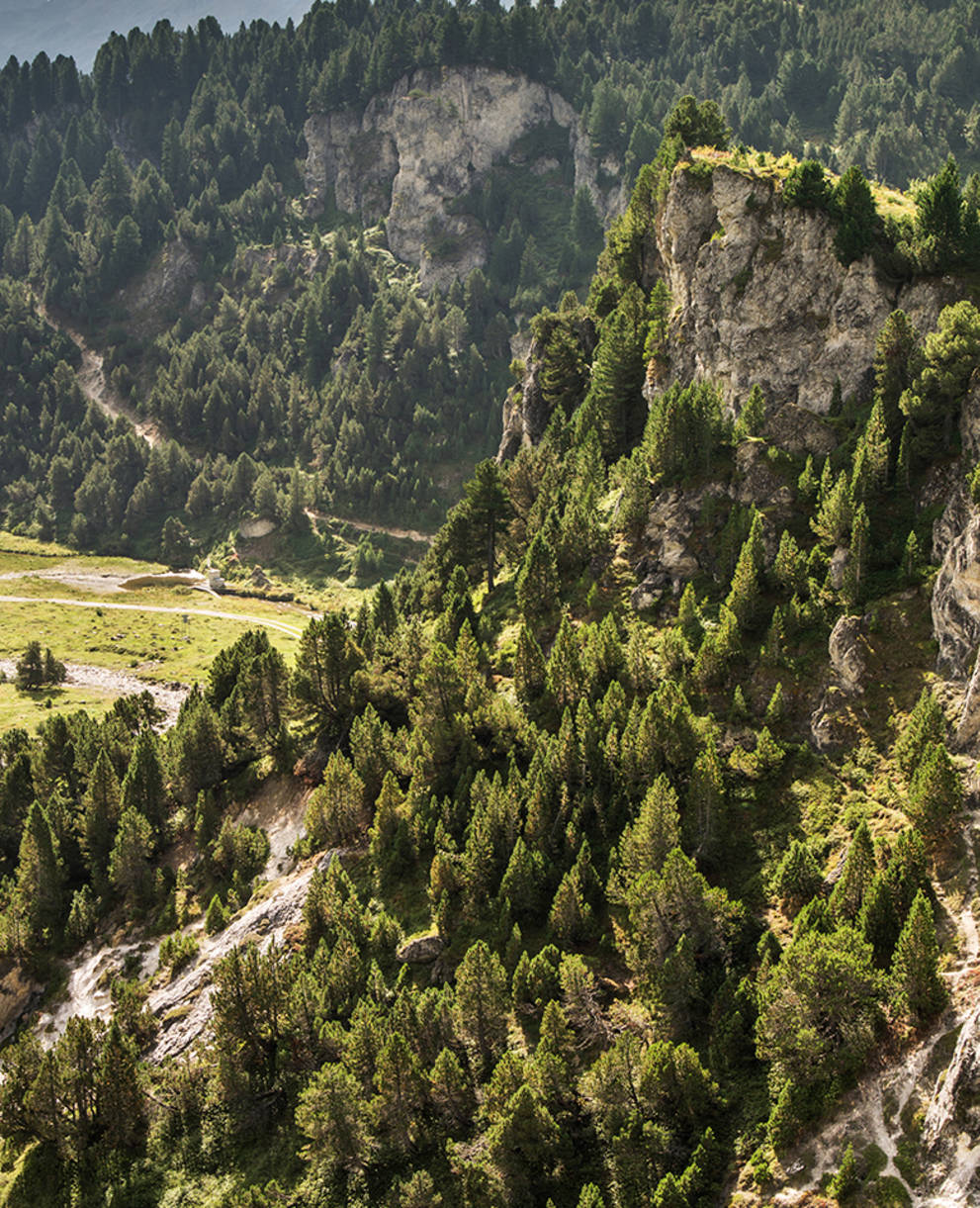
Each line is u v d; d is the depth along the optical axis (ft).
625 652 311.68
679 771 269.64
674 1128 203.41
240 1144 254.88
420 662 348.18
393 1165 229.04
